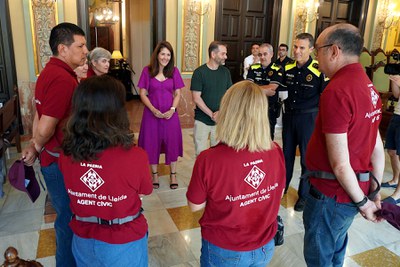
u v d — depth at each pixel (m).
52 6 4.59
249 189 1.16
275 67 3.07
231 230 1.20
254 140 1.13
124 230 1.22
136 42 8.19
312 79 2.67
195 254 2.24
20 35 4.54
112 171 1.14
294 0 6.11
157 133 3.10
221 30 5.86
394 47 7.37
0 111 2.98
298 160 4.13
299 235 2.50
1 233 2.39
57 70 1.58
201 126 3.11
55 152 1.62
